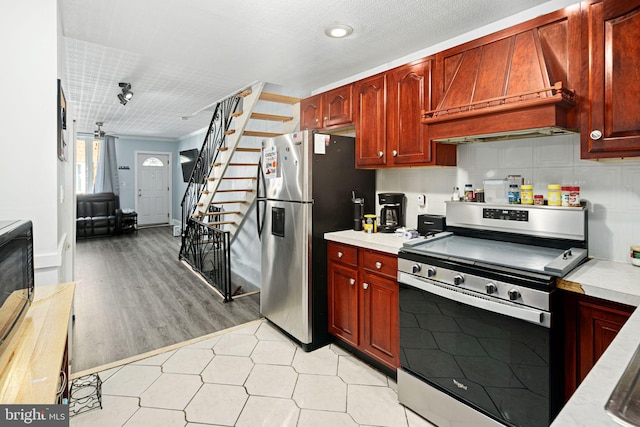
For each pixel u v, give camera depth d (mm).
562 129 1695
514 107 1703
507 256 1728
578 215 1771
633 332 890
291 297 2748
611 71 1508
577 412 582
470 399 1700
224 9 2033
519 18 2102
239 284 4375
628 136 1468
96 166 8656
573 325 1486
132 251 6199
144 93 4770
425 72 2264
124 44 2520
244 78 3297
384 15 2113
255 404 1997
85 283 4301
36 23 1819
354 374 2320
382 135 2574
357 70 3080
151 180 9461
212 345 2711
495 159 2238
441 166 2359
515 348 1529
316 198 2650
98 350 2615
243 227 4918
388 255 2182
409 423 1857
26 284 1383
